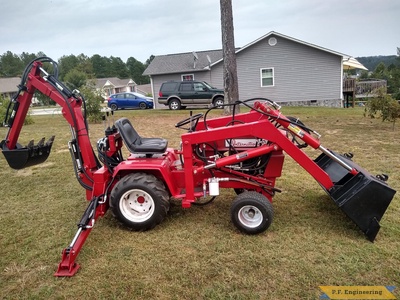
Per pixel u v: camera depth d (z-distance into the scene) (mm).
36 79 3873
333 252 3117
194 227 3682
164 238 3461
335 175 3893
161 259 3076
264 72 19516
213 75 20828
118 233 3596
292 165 6039
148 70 21750
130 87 67938
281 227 3623
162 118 13867
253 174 3893
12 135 4164
